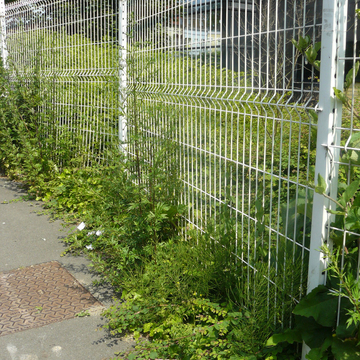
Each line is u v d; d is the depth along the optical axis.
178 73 4.04
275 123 2.96
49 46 6.86
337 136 2.40
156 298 3.29
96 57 5.71
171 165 4.25
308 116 2.55
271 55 3.26
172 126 4.14
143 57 4.66
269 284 2.98
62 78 6.55
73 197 5.86
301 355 2.68
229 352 2.76
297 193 2.64
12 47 8.05
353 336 2.37
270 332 2.79
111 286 3.92
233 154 3.35
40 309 3.51
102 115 5.61
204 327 2.94
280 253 2.86
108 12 5.35
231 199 3.36
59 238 4.99
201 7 3.61
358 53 2.47
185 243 3.89
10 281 3.98
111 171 4.61
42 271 4.19
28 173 6.52
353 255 2.52
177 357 2.85
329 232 2.43
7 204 6.19
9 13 8.05
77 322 3.35
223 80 3.41
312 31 2.57
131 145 4.37
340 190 2.60
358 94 2.41
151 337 3.17
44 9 6.88
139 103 4.37
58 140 6.51
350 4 2.49
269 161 3.09
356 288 2.15
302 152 3.31
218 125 3.48
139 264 4.03
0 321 3.34
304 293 2.71
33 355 2.95
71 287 3.89
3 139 7.06
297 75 2.96
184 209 4.03
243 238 3.29
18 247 4.74
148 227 3.87
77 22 6.07
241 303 3.10
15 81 7.54
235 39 3.24
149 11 4.49
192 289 3.37
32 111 6.92
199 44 3.68
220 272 3.37
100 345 3.08
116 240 4.09
